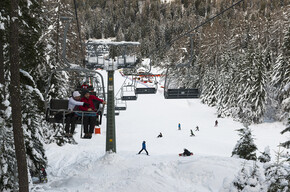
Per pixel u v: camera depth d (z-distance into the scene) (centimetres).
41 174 1731
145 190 1251
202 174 1330
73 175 1623
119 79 9338
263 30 8012
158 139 3750
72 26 3619
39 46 1617
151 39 16062
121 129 4384
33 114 1614
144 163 1722
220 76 5984
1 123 1180
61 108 1196
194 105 6300
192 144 3484
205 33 7812
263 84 4603
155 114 5509
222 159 1427
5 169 1186
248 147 1722
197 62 3231
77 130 4078
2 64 1330
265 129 4366
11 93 959
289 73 4266
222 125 4644
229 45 7269
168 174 1409
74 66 1397
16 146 975
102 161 1739
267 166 759
